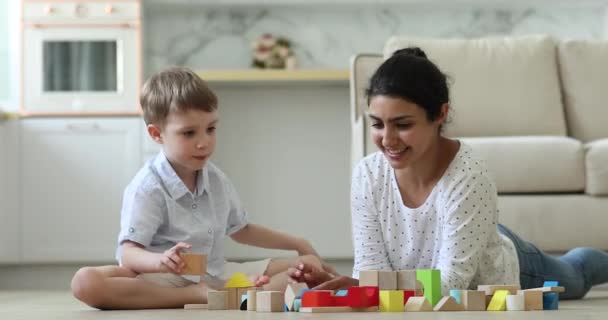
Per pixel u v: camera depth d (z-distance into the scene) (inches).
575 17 196.5
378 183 81.4
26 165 175.9
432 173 78.7
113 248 175.6
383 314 60.3
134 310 78.9
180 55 193.6
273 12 193.9
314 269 74.7
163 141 88.7
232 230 96.8
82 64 176.9
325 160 193.0
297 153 192.4
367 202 82.1
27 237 175.5
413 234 80.2
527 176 136.6
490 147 137.4
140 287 81.0
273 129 192.4
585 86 160.2
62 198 175.9
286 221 192.2
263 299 68.0
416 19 194.9
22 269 178.1
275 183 192.2
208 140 87.5
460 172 77.5
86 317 66.4
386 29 194.5
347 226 192.4
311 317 57.2
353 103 144.3
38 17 176.1
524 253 92.6
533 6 194.7
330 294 64.5
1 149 175.2
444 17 195.2
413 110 71.5
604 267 101.3
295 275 74.5
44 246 175.6
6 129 175.6
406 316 57.6
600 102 159.8
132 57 176.6
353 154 144.3
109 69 177.0
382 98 71.6
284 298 68.8
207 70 180.4
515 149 137.1
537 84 156.0
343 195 192.5
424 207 79.0
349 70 179.0
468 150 79.4
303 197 192.2
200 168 88.5
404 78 71.6
